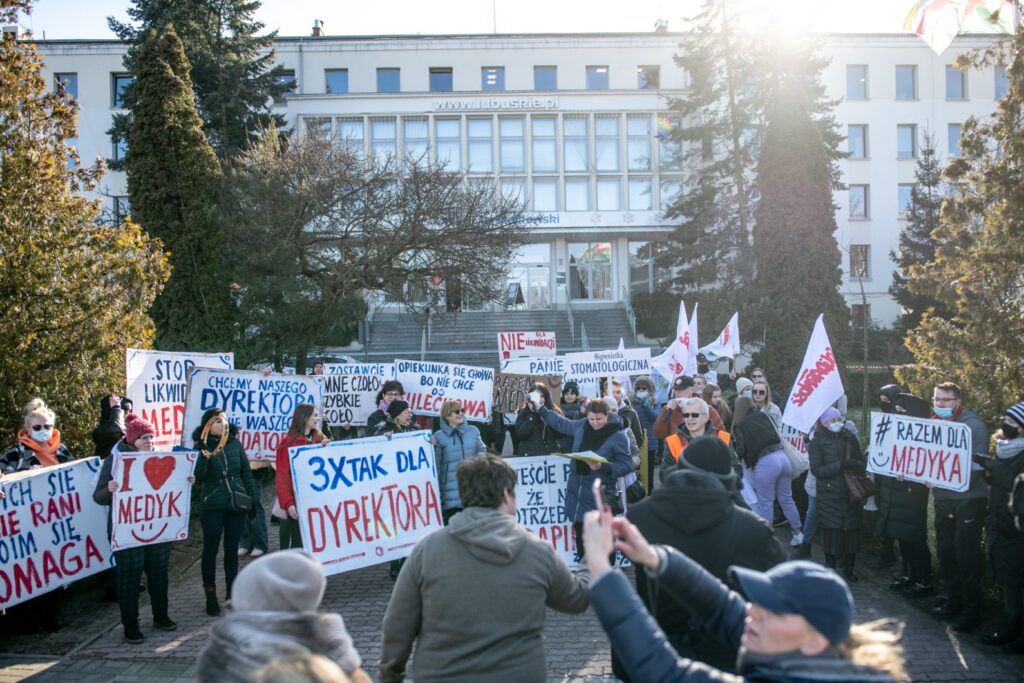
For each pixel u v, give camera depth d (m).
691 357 13.09
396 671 3.48
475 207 18.22
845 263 43.38
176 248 15.26
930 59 43.69
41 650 6.35
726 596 2.60
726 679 2.12
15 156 9.28
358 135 39.41
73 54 38.38
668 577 2.57
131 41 31.09
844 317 25.55
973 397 8.38
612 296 41.62
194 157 15.53
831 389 7.75
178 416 9.23
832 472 7.64
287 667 1.92
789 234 25.41
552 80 41.88
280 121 33.25
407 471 7.03
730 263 29.94
